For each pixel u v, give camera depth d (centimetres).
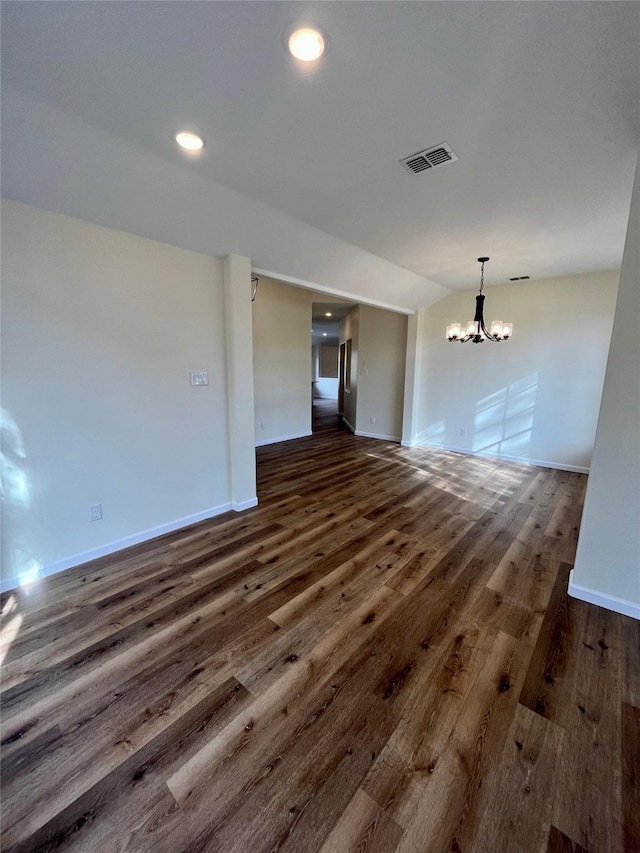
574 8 109
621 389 190
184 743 130
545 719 140
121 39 120
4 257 198
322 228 286
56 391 224
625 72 131
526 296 476
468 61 128
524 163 194
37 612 197
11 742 129
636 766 123
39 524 225
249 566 244
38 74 135
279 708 143
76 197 207
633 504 192
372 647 175
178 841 103
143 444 270
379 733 134
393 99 147
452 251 341
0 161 175
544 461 487
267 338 611
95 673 159
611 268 402
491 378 520
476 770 121
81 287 228
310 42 121
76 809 110
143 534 277
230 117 158
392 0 107
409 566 246
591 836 104
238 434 326
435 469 475
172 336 278
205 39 120
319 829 106
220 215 248
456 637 182
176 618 194
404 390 614
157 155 188
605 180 211
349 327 811
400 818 108
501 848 102
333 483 420
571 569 243
